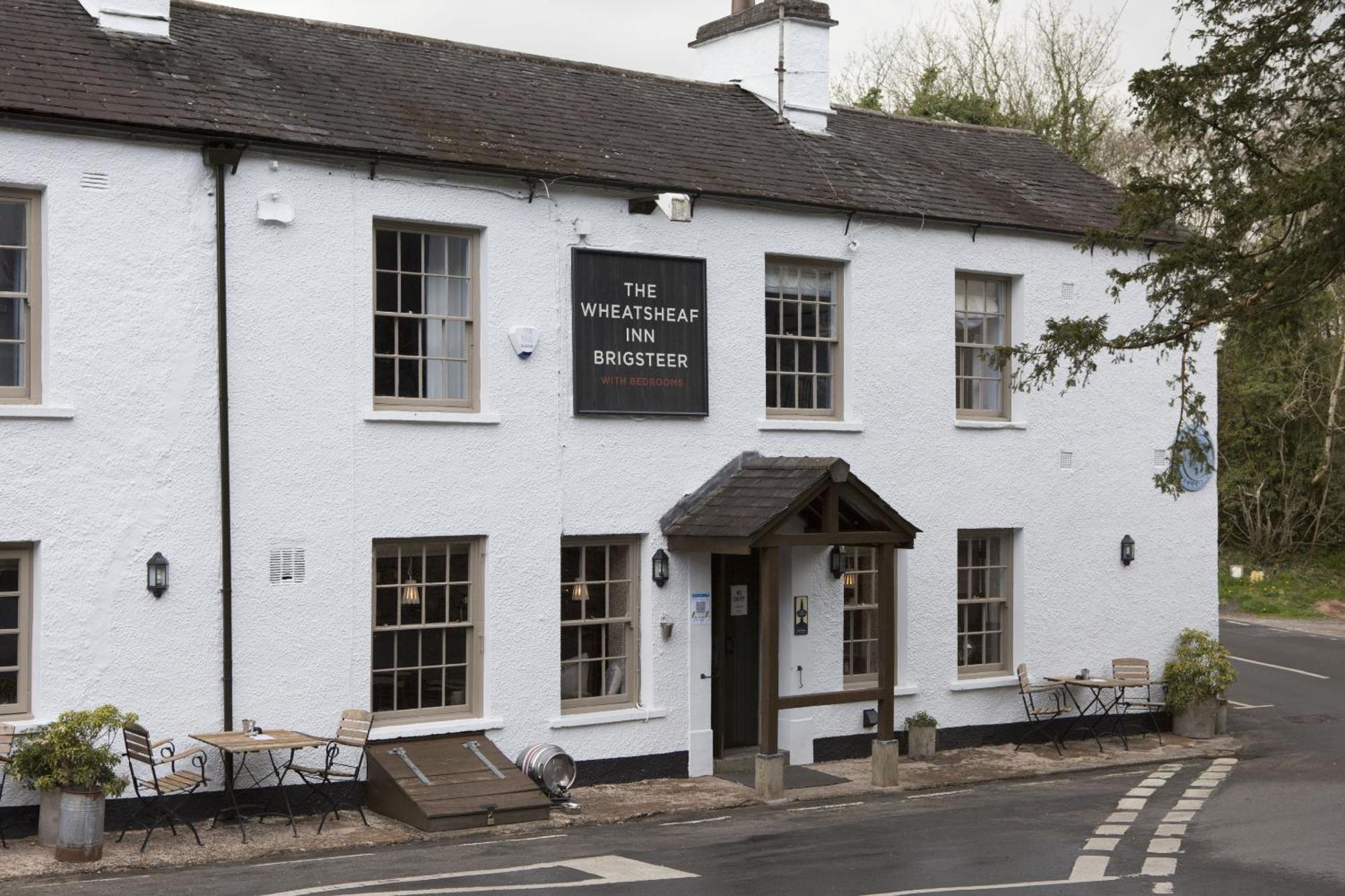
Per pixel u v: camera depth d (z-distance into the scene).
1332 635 31.61
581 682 15.89
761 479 16.05
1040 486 19.14
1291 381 38.19
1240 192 13.91
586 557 15.96
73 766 11.84
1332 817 13.95
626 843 12.74
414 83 16.25
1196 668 19.64
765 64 19.58
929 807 14.75
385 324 14.70
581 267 15.66
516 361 15.25
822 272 17.69
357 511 14.27
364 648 14.30
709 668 16.47
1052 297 19.30
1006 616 19.08
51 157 12.75
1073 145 37.78
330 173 14.20
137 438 13.08
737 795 15.30
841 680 17.53
